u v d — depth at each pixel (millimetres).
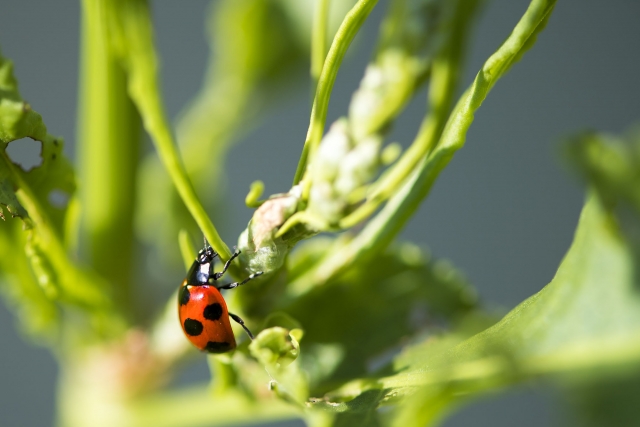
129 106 141
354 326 134
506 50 114
